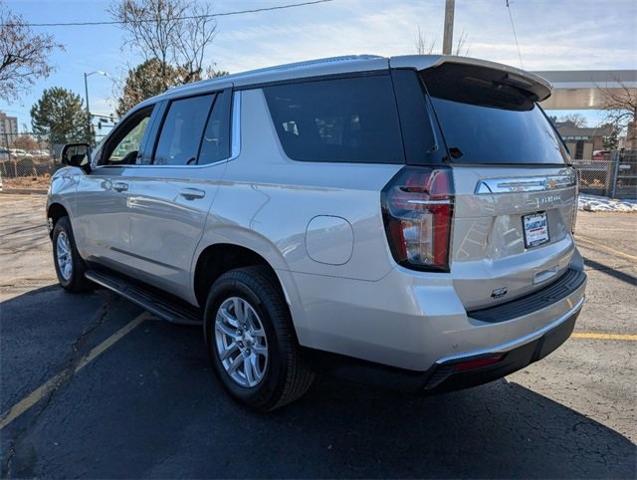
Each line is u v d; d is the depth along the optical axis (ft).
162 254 11.80
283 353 8.86
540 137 9.82
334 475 7.99
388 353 7.55
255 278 9.27
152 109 13.00
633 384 11.02
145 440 8.84
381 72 8.20
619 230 33.30
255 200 9.18
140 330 13.94
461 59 8.12
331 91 8.75
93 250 15.16
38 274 20.17
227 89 10.68
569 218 10.15
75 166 15.72
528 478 7.94
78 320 14.70
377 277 7.41
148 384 10.85
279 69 9.86
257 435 9.03
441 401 10.27
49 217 17.87
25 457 8.34
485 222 7.64
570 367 11.85
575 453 8.57
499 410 9.93
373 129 8.05
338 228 7.79
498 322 7.48
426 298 7.13
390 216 7.27
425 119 7.57
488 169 7.77
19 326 14.17
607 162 58.18
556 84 72.95
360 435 9.06
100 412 9.72
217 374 10.46
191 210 10.57
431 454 8.54
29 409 9.80
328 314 8.04
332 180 8.12
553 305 8.45
